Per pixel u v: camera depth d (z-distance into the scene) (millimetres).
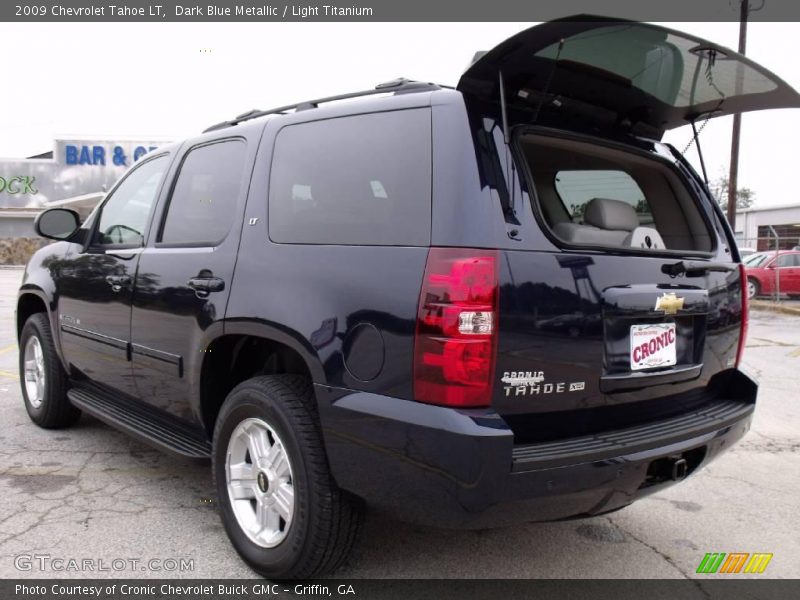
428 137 2438
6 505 3504
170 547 3092
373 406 2330
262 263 2828
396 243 2391
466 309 2184
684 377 2908
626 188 3600
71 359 4348
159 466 4129
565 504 2340
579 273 2449
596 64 2648
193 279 3137
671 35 2373
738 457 4816
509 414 2297
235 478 2963
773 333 12766
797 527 3600
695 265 2914
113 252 3865
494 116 2512
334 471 2473
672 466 2635
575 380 2439
